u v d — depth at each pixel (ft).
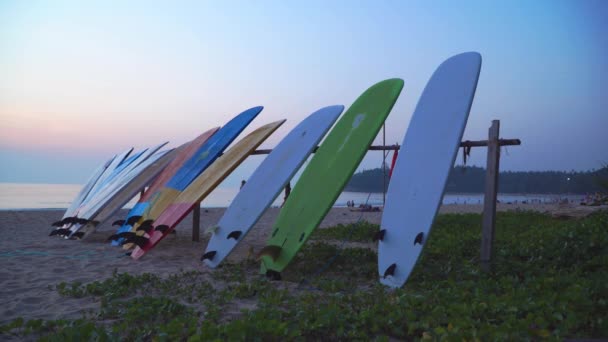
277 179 17.69
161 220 20.59
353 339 8.43
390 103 16.44
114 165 33.55
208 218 46.78
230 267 16.63
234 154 21.44
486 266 14.30
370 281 14.43
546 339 8.07
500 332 8.05
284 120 21.59
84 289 13.25
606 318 8.84
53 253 20.53
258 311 9.49
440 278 14.08
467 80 14.30
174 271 16.38
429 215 12.88
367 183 232.32
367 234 26.73
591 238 15.83
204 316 10.04
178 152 28.76
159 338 8.15
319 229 31.76
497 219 33.55
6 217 40.09
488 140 14.58
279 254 15.06
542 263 15.01
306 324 8.79
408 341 8.55
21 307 11.45
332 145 17.80
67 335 8.12
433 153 13.97
